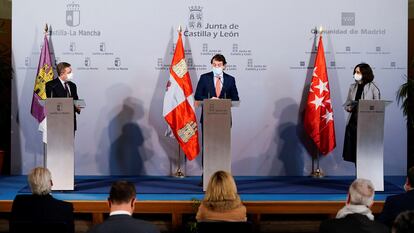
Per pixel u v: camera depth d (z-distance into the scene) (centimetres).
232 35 732
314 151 738
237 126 738
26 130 730
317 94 704
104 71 729
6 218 565
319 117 704
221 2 730
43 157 731
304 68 734
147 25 729
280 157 739
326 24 733
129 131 732
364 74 647
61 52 727
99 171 734
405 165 741
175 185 650
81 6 726
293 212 557
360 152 595
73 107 579
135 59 730
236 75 735
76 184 649
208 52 731
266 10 733
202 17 730
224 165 579
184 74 679
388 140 739
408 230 212
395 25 735
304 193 602
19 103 728
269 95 736
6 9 804
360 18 734
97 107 730
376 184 598
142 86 731
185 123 677
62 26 726
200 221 390
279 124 737
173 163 735
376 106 592
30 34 726
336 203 556
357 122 595
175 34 730
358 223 326
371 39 735
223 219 397
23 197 392
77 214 577
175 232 556
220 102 575
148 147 734
